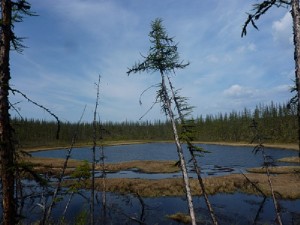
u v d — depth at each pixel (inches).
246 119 5984.3
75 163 2630.4
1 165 301.4
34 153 4111.7
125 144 6250.0
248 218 1111.0
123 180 1697.8
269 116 5201.8
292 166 2301.9
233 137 5930.1
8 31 306.8
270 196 1417.3
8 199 301.6
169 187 1572.3
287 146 4190.5
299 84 280.5
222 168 2460.6
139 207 1251.8
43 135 5398.6
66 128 5526.6
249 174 1951.3
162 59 632.4
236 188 1583.4
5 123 301.4
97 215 1072.8
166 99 650.2
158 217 1124.5
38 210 757.9
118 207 1220.5
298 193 1413.6
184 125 792.3
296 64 282.0
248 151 4050.2
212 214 881.5
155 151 4507.9
